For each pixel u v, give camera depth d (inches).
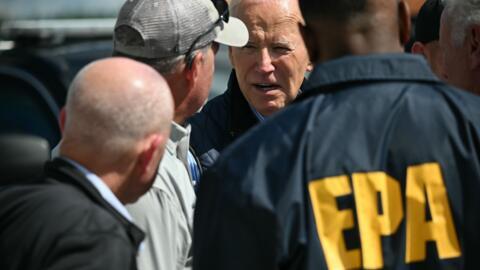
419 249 351.3
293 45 572.4
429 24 526.6
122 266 370.0
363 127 357.7
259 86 576.4
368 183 352.5
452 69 473.7
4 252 375.2
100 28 966.4
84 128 395.2
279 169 353.4
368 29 367.2
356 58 366.3
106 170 397.1
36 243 372.2
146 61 478.0
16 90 906.7
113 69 399.9
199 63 485.7
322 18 368.2
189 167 540.4
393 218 351.6
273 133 360.8
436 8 523.5
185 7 481.1
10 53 931.3
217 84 935.0
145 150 399.5
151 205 443.8
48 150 681.6
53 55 927.7
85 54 935.7
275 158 355.3
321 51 373.4
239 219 352.2
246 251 351.3
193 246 368.2
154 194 447.5
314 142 356.5
